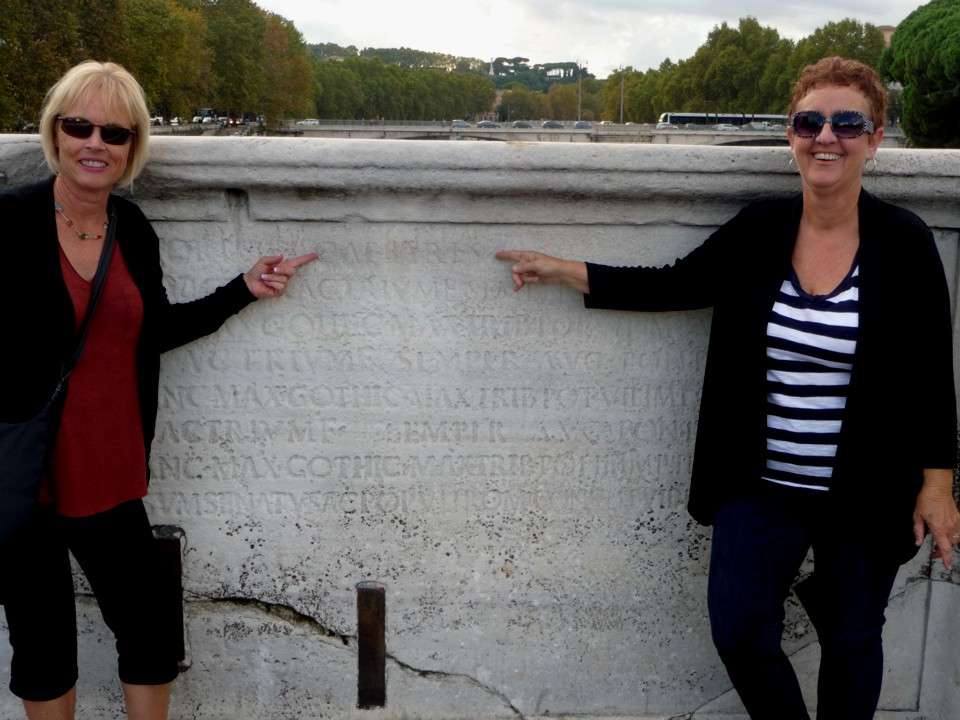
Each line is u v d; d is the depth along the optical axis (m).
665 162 2.41
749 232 2.22
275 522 2.71
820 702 2.29
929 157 2.40
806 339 2.09
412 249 2.55
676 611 2.78
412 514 2.71
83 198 2.07
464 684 2.81
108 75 2.03
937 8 33.62
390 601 2.76
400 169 2.41
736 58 85.19
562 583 2.76
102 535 2.19
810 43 80.06
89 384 2.10
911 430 2.12
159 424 2.64
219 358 2.61
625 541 2.74
